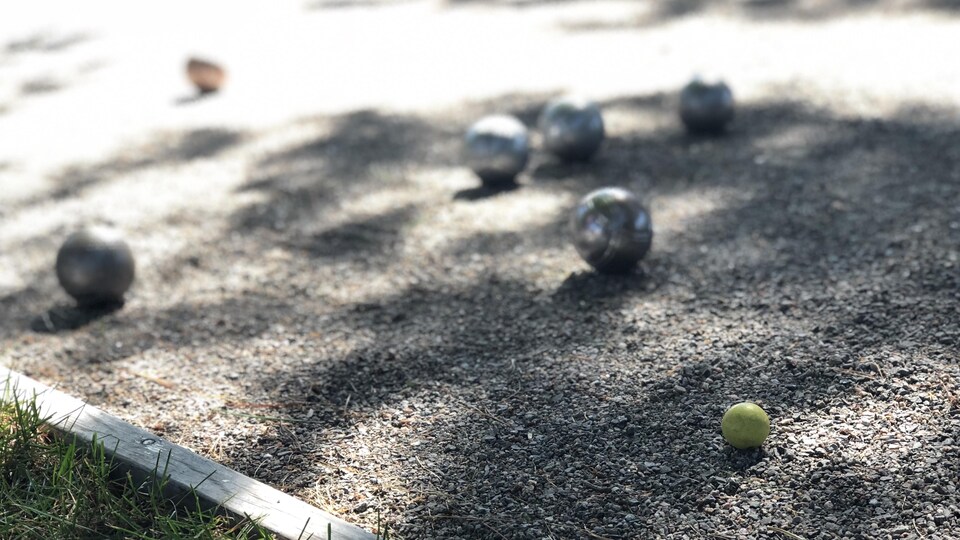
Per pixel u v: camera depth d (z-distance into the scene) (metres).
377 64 2.85
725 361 1.73
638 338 1.78
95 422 1.62
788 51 2.67
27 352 1.85
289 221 2.13
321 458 1.64
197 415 1.71
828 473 1.58
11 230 2.18
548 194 2.15
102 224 2.17
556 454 1.62
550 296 1.88
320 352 1.81
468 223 2.08
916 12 2.85
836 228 1.97
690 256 1.94
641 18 3.04
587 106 2.23
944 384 1.66
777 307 1.81
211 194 2.24
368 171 2.28
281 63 2.93
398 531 1.55
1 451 1.59
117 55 3.12
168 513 1.55
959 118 2.25
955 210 1.98
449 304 1.88
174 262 2.04
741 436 1.60
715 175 2.15
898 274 1.85
